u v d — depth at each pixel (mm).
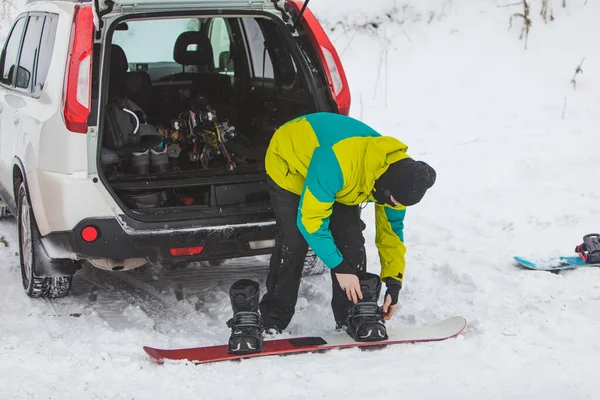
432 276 4855
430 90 9258
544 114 8344
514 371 3328
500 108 8648
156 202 4109
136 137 4293
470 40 9898
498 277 4746
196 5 4086
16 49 5281
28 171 4090
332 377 3236
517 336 3758
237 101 5496
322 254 3467
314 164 3342
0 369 3379
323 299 4457
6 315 4172
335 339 3686
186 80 5539
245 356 3482
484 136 7914
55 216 3885
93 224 3838
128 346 3684
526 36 9586
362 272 3736
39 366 3414
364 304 3678
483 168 7109
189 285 4820
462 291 4566
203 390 3148
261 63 5176
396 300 3736
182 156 4723
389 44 10078
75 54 3826
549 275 4719
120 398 3092
